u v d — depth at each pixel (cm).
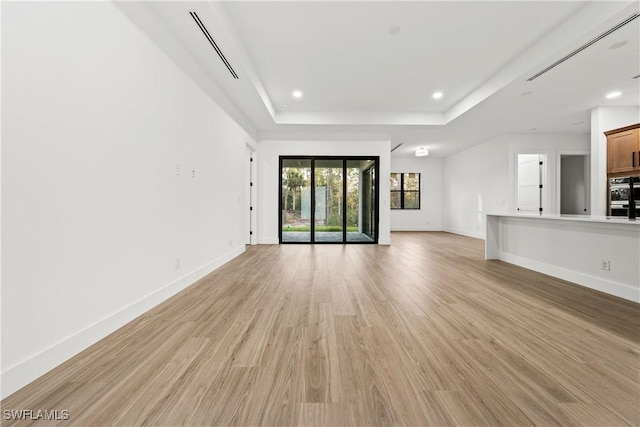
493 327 213
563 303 265
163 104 273
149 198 252
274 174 670
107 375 152
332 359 169
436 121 607
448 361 166
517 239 441
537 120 588
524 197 759
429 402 132
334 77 439
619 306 256
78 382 146
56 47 163
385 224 674
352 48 358
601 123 505
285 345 186
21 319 144
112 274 207
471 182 852
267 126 623
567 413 124
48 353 156
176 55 295
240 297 284
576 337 196
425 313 241
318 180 687
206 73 368
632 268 273
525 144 697
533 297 283
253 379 149
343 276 370
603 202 507
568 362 165
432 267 425
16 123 142
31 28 149
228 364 163
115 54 210
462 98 529
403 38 337
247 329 210
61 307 166
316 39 339
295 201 685
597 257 307
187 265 323
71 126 173
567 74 376
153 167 258
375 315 237
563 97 458
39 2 153
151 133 255
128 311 223
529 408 127
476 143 800
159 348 182
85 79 183
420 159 1034
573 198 830
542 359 168
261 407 128
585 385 143
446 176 1005
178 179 302
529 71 366
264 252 561
